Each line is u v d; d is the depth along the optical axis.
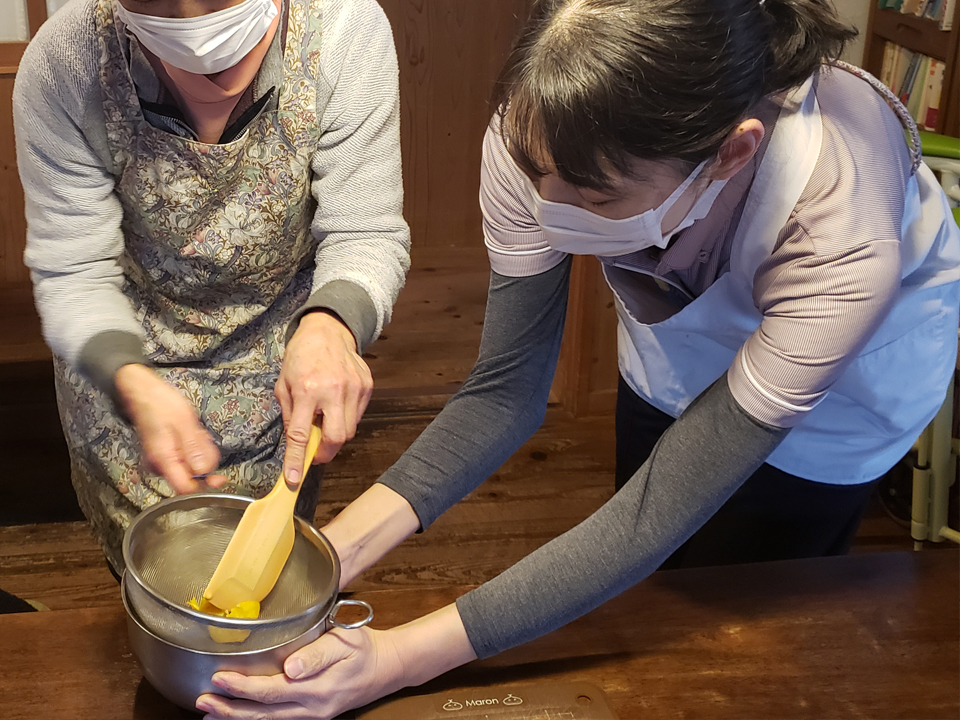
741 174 0.97
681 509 0.97
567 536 1.02
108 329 1.25
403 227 1.35
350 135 1.28
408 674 0.99
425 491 1.13
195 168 1.23
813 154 0.94
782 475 1.41
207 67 1.09
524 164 0.87
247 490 1.42
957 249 1.30
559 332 1.21
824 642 1.11
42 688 0.97
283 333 1.44
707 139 0.82
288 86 1.23
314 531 0.98
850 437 1.36
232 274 1.32
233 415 1.40
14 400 2.82
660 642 1.09
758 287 1.03
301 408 1.09
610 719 0.98
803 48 0.88
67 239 1.26
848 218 0.92
